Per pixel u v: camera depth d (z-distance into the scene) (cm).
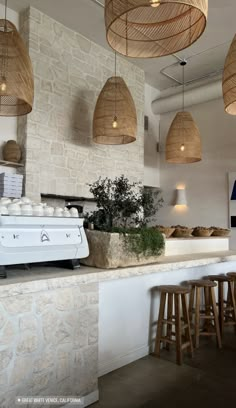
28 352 203
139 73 689
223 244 509
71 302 230
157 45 218
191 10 202
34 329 207
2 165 474
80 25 545
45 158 502
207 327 401
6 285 176
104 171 599
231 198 692
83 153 563
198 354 345
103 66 611
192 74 718
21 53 319
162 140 826
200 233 470
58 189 518
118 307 308
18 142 491
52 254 213
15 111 365
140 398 252
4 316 192
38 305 210
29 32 490
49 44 519
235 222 683
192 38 201
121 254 253
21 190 446
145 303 339
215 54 625
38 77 499
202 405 242
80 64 568
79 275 216
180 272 391
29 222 203
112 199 277
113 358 302
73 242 230
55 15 517
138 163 675
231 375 294
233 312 420
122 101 465
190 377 289
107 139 517
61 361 222
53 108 520
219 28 536
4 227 192
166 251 393
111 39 204
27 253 196
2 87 305
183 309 338
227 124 711
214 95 684
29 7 493
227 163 707
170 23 212
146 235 272
